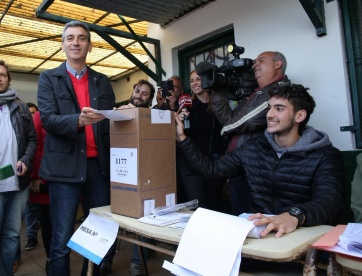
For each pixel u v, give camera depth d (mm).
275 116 1286
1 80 1898
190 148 1455
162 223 1109
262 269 1005
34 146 2055
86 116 1296
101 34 2801
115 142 1294
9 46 4781
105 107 1730
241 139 1752
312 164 1243
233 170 1508
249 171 1425
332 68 1927
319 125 1994
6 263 1931
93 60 5613
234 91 1857
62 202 1534
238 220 890
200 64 1771
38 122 2234
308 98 1319
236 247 790
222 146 2199
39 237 3334
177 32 3039
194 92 2271
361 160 1365
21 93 6598
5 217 1923
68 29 1577
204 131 2178
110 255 2172
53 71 1591
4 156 1857
